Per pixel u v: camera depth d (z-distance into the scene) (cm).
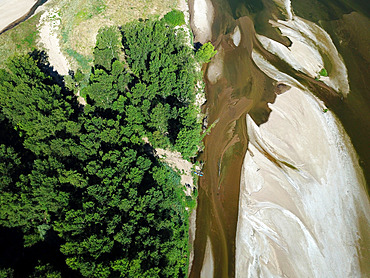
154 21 8669
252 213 6050
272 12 10531
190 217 6128
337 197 6309
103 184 5109
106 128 5731
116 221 4719
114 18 8750
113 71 6888
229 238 5822
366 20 10012
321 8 10625
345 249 5616
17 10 9850
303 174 6631
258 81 8494
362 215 6059
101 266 4150
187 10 10356
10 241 4956
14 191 5025
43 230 5169
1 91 5922
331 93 8269
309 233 5784
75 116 6994
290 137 7231
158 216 5181
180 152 6556
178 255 5031
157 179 5628
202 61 8638
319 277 5328
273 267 5388
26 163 5706
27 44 8106
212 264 5566
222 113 7788
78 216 4600
